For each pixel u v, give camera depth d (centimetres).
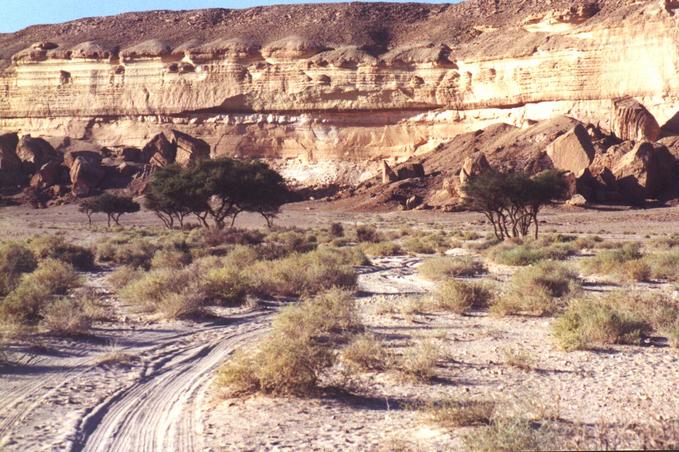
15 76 18412
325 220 9606
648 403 844
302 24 18625
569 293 1789
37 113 18088
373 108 15975
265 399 874
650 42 13175
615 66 13488
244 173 5453
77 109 17812
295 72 16588
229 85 16938
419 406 836
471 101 15250
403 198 11588
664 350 1171
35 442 728
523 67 14462
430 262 2662
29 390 948
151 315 1597
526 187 4900
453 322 1492
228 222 9112
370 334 1212
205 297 1773
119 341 1308
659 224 7612
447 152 13538
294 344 929
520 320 1505
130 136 17288
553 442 624
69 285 2055
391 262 3369
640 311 1423
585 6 14775
